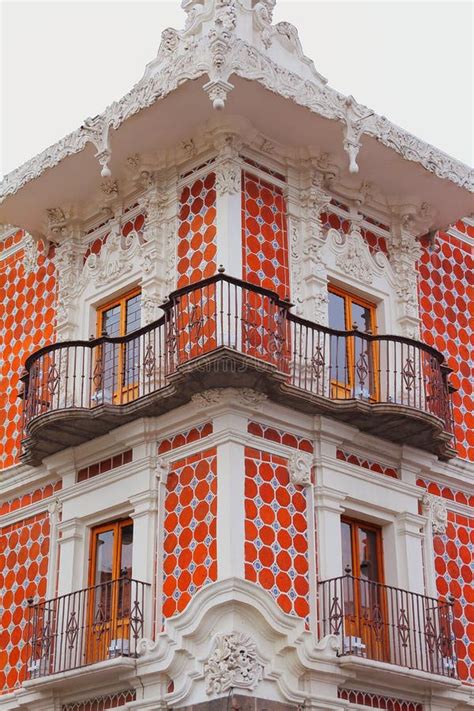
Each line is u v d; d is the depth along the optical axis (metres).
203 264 17.05
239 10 17.94
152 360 16.67
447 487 18.81
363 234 18.92
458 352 20.09
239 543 15.20
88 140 17.81
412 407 16.92
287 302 16.53
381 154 18.22
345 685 15.59
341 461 16.88
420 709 16.66
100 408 16.67
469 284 20.89
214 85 16.11
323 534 16.22
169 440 16.58
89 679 15.90
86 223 19.50
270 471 16.02
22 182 18.95
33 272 20.62
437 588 17.77
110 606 16.72
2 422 20.25
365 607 16.75
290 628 15.05
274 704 14.64
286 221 17.78
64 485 18.12
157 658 15.11
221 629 14.72
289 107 17.03
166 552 16.00
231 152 17.27
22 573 18.50
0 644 18.36
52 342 19.56
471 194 19.31
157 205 18.02
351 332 17.12
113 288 18.42
